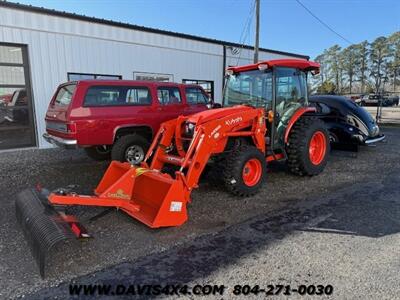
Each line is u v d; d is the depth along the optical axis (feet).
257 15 44.57
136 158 21.06
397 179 19.34
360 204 14.98
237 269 9.45
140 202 13.19
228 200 15.61
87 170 21.62
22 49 29.14
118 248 10.77
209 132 14.10
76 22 31.65
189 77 42.83
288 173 20.81
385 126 49.73
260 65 17.47
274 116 17.92
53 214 10.84
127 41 35.73
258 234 11.82
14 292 8.37
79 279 8.98
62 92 21.16
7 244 11.06
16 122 29.63
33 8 28.86
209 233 11.93
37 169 21.85
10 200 15.61
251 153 15.84
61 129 19.74
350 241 11.20
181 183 12.34
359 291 8.33
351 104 27.89
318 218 13.32
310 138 19.10
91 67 33.30
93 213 13.83
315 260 9.91
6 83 28.71
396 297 8.07
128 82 21.09
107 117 19.93
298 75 19.71
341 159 25.27
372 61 220.02
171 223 12.01
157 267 9.59
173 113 23.09
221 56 46.62
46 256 10.19
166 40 39.42
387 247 10.74
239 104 19.70
